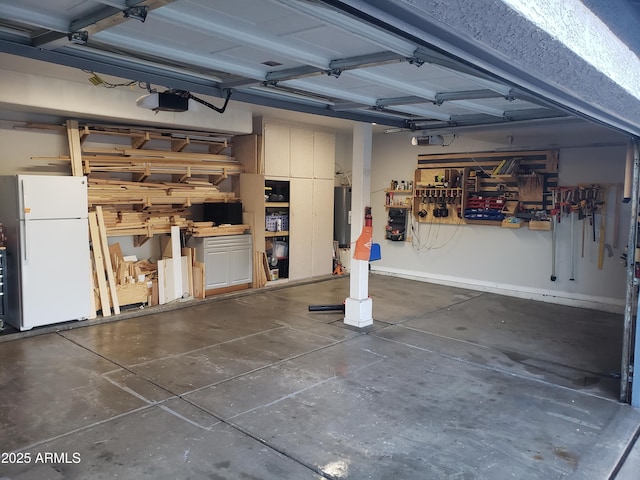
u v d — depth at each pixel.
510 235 7.15
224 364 4.25
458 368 4.25
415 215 8.16
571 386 3.89
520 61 1.25
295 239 7.75
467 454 2.88
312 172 7.91
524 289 7.06
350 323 5.50
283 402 3.53
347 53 2.89
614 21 1.40
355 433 3.10
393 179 8.48
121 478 2.58
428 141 5.95
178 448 2.89
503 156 7.08
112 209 5.98
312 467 2.72
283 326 5.44
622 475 2.72
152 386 3.76
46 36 2.59
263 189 7.08
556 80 1.44
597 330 5.44
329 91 3.93
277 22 2.40
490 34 1.05
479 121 5.10
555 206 6.53
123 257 6.05
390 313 6.09
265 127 7.09
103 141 6.02
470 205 7.42
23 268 4.75
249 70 3.28
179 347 4.67
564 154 6.57
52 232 4.93
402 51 2.53
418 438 3.05
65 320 5.12
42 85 4.75
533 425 3.25
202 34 2.57
